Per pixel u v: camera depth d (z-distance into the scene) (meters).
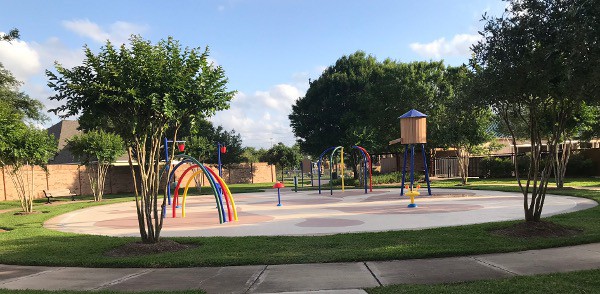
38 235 10.45
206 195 27.11
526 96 8.23
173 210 14.52
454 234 8.57
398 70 33.25
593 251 6.78
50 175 30.16
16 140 16.33
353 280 5.53
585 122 17.39
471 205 14.73
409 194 14.71
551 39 6.91
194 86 8.28
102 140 23.45
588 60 5.70
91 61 7.78
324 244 7.98
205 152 34.50
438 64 33.62
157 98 7.75
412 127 18.73
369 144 30.64
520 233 8.27
